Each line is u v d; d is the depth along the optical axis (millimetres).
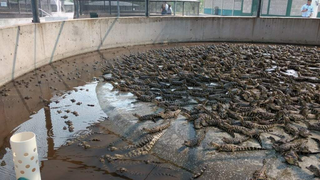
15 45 11242
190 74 11383
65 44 15539
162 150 6375
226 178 5371
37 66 13133
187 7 24766
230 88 9812
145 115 7855
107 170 5680
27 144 3699
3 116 8055
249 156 5988
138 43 20797
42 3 18453
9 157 6062
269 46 18797
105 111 8547
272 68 13133
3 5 13695
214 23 22469
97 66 14055
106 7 21484
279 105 8344
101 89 10500
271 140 6500
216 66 12992
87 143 6691
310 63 14070
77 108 8750
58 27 14734
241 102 8664
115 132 7316
